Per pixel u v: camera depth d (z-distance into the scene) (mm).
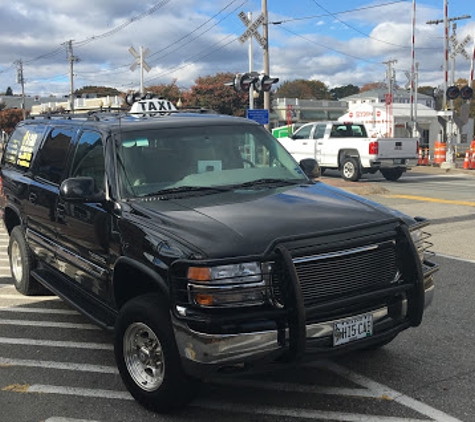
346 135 19578
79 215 4508
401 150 18141
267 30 20266
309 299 3336
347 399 3816
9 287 6887
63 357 4676
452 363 4387
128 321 3705
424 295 3779
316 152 19641
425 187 16938
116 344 3857
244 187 4340
